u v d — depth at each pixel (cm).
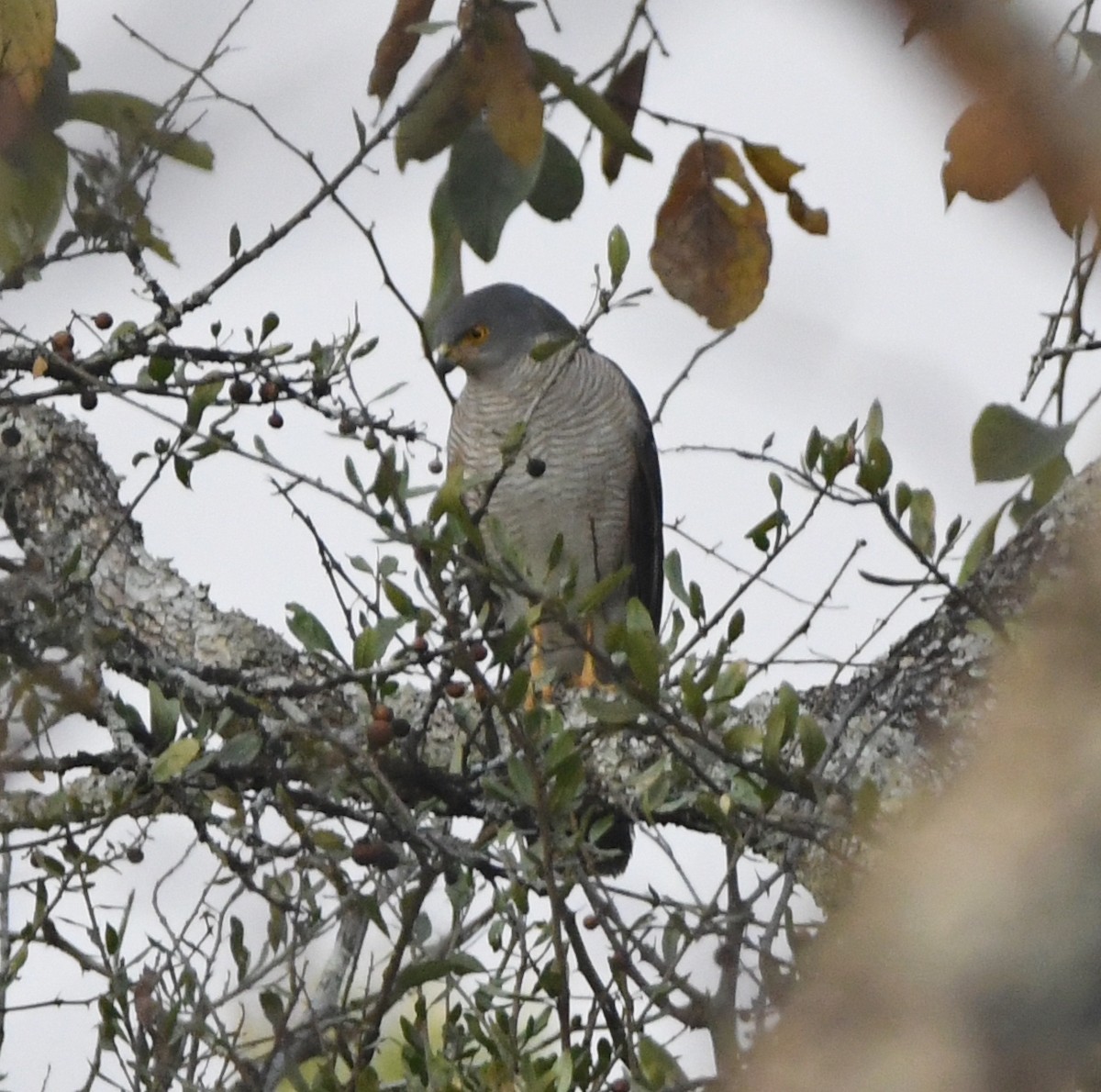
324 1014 651
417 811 614
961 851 209
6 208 564
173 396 664
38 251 579
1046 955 202
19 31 523
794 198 570
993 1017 202
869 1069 203
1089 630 218
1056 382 661
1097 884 203
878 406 570
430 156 548
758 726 686
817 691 727
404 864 661
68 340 678
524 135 503
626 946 579
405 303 557
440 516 545
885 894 213
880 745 675
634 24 546
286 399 661
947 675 677
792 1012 213
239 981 612
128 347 670
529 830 600
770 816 574
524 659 597
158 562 796
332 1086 566
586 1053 554
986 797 211
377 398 653
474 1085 559
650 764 689
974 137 272
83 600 650
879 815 518
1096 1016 200
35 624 623
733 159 579
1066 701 213
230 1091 602
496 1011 582
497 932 632
